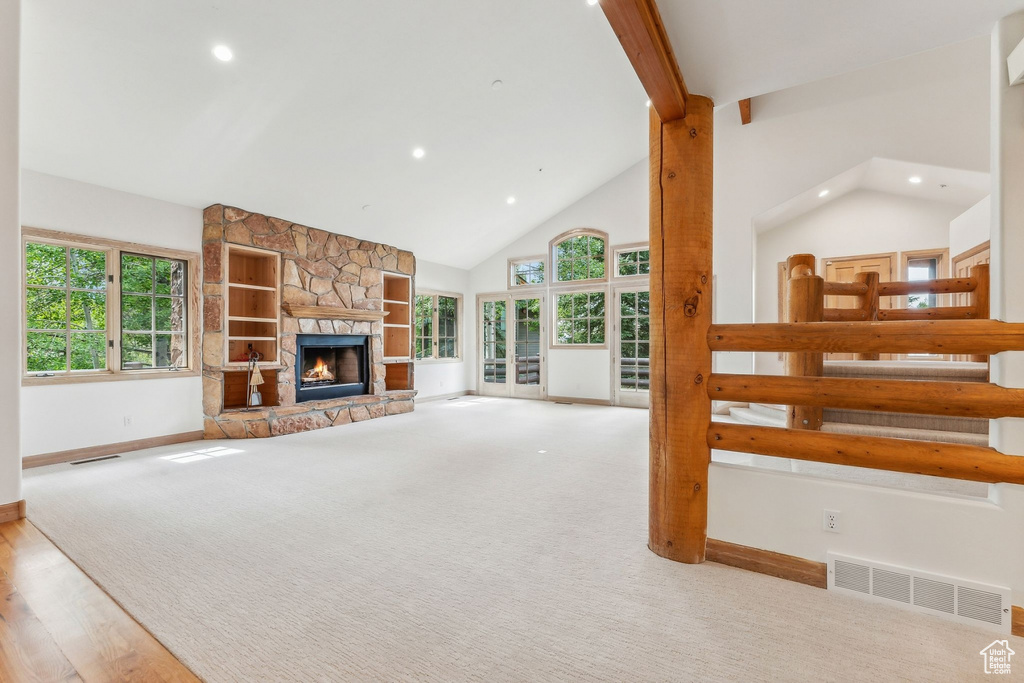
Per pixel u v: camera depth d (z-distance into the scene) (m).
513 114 5.13
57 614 1.76
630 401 7.38
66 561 2.19
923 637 1.61
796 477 2.00
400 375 7.40
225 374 5.32
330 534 2.52
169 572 2.09
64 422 4.04
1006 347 1.66
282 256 5.51
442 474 3.67
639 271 7.31
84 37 2.96
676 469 2.18
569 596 1.89
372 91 4.11
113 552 2.29
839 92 5.39
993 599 1.65
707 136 2.20
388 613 1.77
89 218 4.17
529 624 1.70
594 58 4.67
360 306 6.46
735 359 6.09
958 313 3.14
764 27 1.73
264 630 1.66
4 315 2.69
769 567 2.05
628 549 2.33
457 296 8.91
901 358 5.99
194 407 4.93
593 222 7.66
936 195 5.77
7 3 2.68
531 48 4.30
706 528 2.21
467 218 7.12
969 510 1.69
